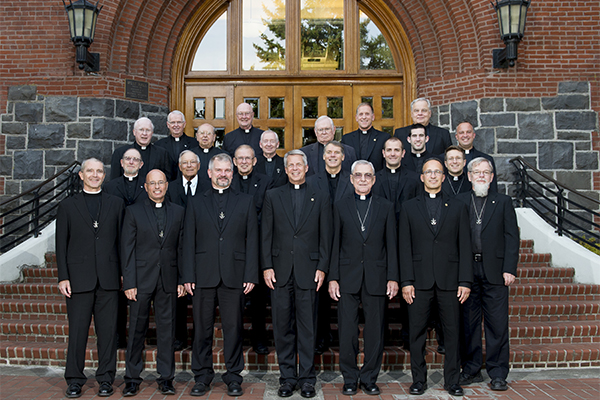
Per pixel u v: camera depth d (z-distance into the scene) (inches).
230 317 156.6
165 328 156.7
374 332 155.0
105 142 287.7
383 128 326.3
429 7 305.3
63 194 286.7
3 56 293.4
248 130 227.0
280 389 152.4
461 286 152.3
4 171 290.4
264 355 179.5
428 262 154.1
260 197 189.3
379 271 155.6
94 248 154.5
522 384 163.2
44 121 289.7
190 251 157.0
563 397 151.1
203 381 155.6
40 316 207.8
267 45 329.7
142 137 210.4
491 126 292.0
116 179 194.7
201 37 330.3
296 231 157.4
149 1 301.4
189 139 237.0
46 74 291.7
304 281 154.9
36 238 247.6
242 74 325.1
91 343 190.1
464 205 157.5
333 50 330.3
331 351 181.0
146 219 157.6
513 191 288.4
